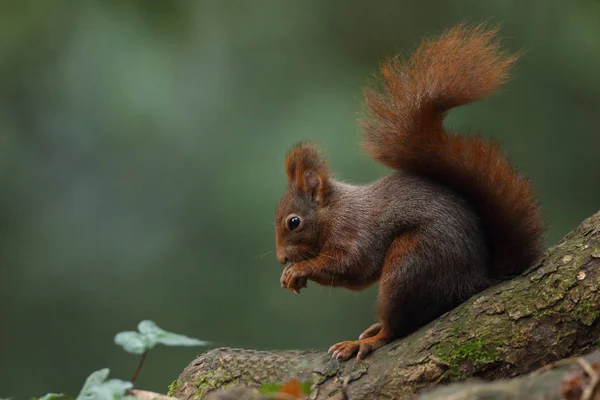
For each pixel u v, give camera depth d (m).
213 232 13.99
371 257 6.11
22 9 14.83
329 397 5.40
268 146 14.30
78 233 14.22
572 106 14.06
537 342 5.23
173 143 14.80
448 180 6.07
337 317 13.30
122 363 13.34
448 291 5.70
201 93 15.21
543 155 13.89
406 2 14.98
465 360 5.27
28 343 13.55
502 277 5.79
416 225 5.89
